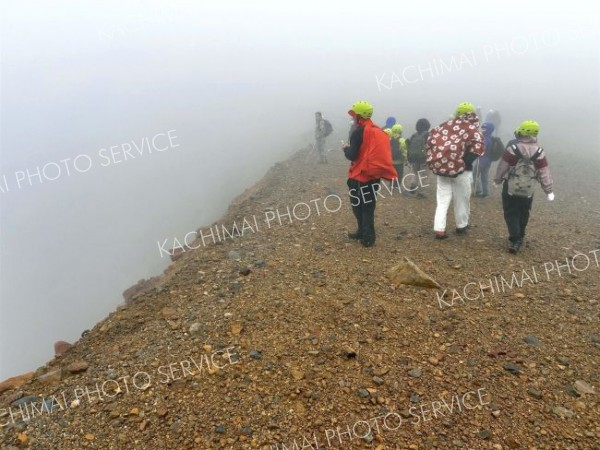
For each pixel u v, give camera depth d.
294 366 3.83
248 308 4.85
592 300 5.12
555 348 4.11
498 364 3.84
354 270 5.95
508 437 3.04
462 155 6.91
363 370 3.77
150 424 3.21
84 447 3.02
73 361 4.26
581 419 3.20
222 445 3.00
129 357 4.09
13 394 3.69
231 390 3.55
